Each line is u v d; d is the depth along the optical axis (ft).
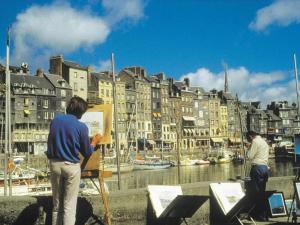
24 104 271.08
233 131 446.19
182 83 412.98
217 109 429.79
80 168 18.03
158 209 22.86
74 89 306.14
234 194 26.09
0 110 254.88
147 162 250.98
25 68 288.51
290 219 26.78
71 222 17.56
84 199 21.03
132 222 22.58
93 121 21.59
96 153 19.39
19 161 178.70
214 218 25.84
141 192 23.06
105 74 340.18
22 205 19.80
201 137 408.26
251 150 26.30
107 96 327.26
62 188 17.71
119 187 58.75
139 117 348.79
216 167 276.00
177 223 23.75
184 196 21.07
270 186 30.01
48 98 284.00
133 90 345.10
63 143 17.40
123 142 326.85
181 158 297.33
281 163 314.96
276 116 507.30
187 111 400.26
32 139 272.10
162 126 372.17
